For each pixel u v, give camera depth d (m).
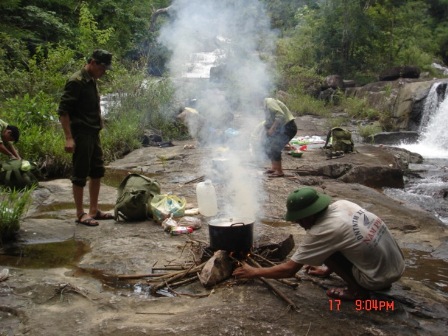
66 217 5.14
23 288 3.38
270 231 4.27
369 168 7.76
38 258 4.05
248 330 2.80
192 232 4.58
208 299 3.21
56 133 8.67
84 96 4.59
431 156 11.24
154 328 2.83
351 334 2.81
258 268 3.26
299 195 3.09
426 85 14.31
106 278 3.65
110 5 20.61
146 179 5.17
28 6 17.27
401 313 3.11
